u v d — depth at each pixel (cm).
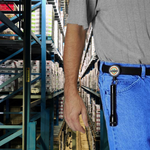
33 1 298
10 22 170
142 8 71
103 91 79
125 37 73
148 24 71
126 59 74
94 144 394
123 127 70
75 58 80
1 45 292
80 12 76
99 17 80
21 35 206
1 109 329
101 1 76
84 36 83
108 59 79
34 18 298
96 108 364
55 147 391
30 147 204
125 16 72
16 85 288
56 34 386
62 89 590
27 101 210
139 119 69
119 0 72
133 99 70
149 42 71
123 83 72
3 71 282
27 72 211
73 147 537
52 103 385
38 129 345
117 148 71
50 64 324
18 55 388
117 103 72
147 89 71
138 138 68
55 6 349
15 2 266
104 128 318
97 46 84
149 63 74
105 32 78
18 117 320
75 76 81
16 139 307
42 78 295
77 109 80
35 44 320
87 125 81
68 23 79
